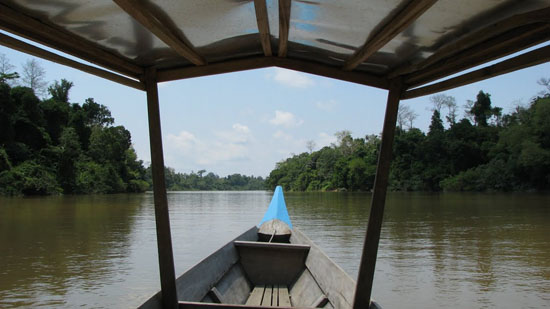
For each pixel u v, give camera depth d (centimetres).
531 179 5531
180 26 287
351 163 8219
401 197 4688
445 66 284
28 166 4678
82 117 6525
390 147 342
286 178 11488
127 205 3297
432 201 3791
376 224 340
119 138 7612
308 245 620
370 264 340
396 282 809
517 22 207
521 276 854
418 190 6944
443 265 961
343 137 9550
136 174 7681
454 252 1133
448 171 6838
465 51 260
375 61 333
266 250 631
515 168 5622
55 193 4928
